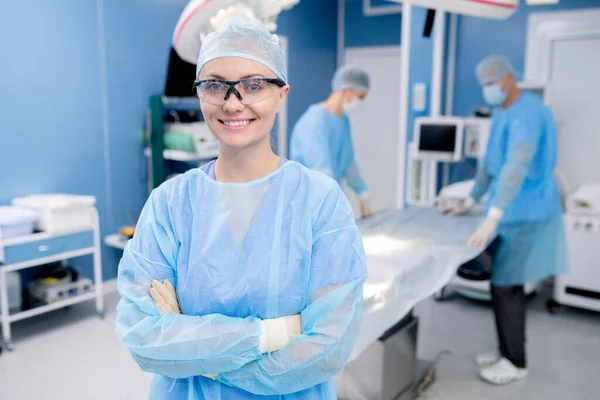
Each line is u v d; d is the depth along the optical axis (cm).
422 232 242
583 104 391
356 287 100
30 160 329
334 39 575
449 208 289
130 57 378
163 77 403
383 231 243
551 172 250
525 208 247
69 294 326
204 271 102
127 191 387
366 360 214
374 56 558
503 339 259
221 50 98
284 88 104
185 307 104
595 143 391
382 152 570
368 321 155
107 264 379
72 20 342
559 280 345
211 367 95
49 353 285
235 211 105
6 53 311
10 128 318
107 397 241
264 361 95
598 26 376
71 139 349
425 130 376
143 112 391
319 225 104
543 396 246
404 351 228
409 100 403
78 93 350
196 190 109
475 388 253
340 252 101
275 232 103
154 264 105
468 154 371
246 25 102
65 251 309
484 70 241
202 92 100
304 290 102
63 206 302
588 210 330
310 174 110
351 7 564
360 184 305
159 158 372
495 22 416
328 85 576
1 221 281
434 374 260
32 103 326
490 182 279
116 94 372
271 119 102
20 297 313
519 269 251
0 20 306
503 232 250
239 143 100
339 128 279
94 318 334
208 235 104
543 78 402
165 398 110
